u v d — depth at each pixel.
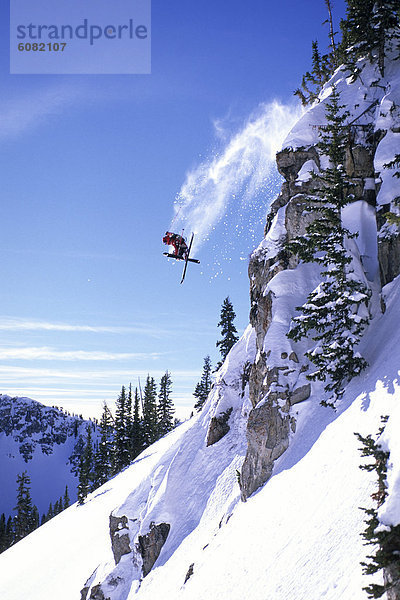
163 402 95.62
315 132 30.48
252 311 30.34
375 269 25.33
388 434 12.17
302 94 41.22
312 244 23.73
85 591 36.09
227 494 28.73
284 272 28.23
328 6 40.09
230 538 21.58
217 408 34.28
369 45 31.33
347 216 27.44
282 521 18.42
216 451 32.66
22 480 95.56
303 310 23.14
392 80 29.39
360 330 22.67
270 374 25.36
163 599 24.56
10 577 54.06
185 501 31.41
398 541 10.48
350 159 28.20
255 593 16.14
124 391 85.56
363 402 19.38
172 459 37.38
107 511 58.81
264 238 31.11
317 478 18.53
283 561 16.30
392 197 25.09
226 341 60.56
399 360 19.05
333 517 15.90
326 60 41.12
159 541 30.75
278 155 31.11
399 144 26.02
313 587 14.10
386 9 29.70
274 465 23.25
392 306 22.50
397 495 10.85
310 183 29.33
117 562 34.25
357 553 13.84
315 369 24.66
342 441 18.81
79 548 53.00
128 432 84.25
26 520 94.44
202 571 21.42
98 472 81.00
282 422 23.73
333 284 24.17
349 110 29.91
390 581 10.67
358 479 16.28
